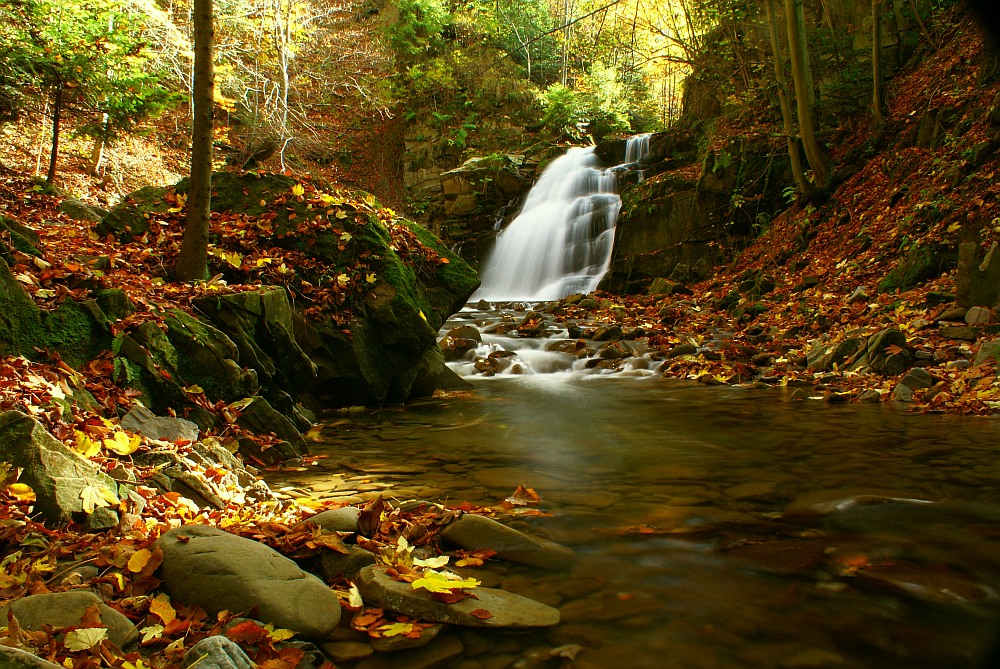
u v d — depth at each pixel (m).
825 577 2.43
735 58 17.95
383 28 26.86
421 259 7.14
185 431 3.85
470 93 26.33
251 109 19.30
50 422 3.01
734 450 4.49
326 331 6.04
